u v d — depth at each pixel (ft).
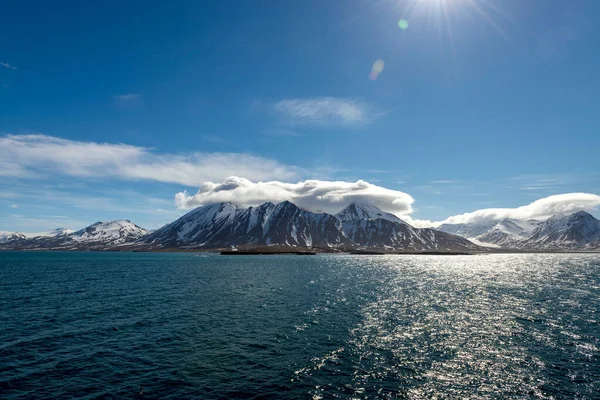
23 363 100.12
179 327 140.77
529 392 83.35
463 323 147.64
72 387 84.94
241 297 217.97
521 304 192.85
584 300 206.49
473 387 85.81
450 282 307.37
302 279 331.98
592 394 82.38
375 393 82.38
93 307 182.80
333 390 83.82
